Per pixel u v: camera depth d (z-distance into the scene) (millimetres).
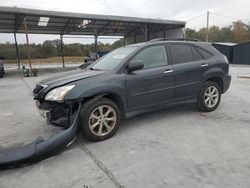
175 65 4824
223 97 7020
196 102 5273
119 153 3484
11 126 5023
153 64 4609
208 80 5395
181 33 23531
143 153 3447
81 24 22953
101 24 23562
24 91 9656
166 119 4957
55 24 22703
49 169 3121
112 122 4105
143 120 4941
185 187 2588
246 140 3773
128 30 28125
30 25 22047
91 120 3887
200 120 4836
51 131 4625
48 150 3314
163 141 3846
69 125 3740
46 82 4133
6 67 30000
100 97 3953
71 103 3707
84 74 4172
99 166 3133
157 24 22906
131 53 4438
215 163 3074
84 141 3996
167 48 4859
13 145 4012
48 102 3898
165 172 2908
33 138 4297
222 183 2635
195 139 3873
